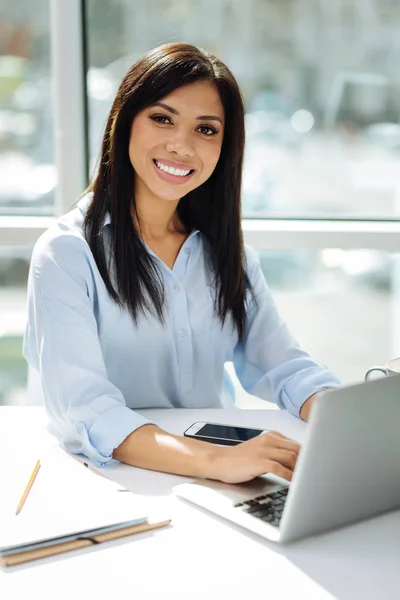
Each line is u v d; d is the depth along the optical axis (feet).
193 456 4.38
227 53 7.92
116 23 7.78
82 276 5.31
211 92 5.52
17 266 8.25
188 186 5.60
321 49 7.96
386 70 8.04
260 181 8.19
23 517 3.66
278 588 3.27
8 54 7.87
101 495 3.91
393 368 4.80
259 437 4.42
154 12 7.80
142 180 5.66
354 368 8.66
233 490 4.15
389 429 3.71
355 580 3.34
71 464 4.31
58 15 7.53
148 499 4.08
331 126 8.11
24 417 5.29
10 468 4.19
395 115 8.11
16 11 7.80
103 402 4.79
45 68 7.90
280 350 6.00
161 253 5.84
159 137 5.45
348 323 8.53
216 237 5.94
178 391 5.85
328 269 8.41
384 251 8.03
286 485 4.22
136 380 5.71
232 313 5.98
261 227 7.95
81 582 3.27
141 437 4.58
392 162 8.21
